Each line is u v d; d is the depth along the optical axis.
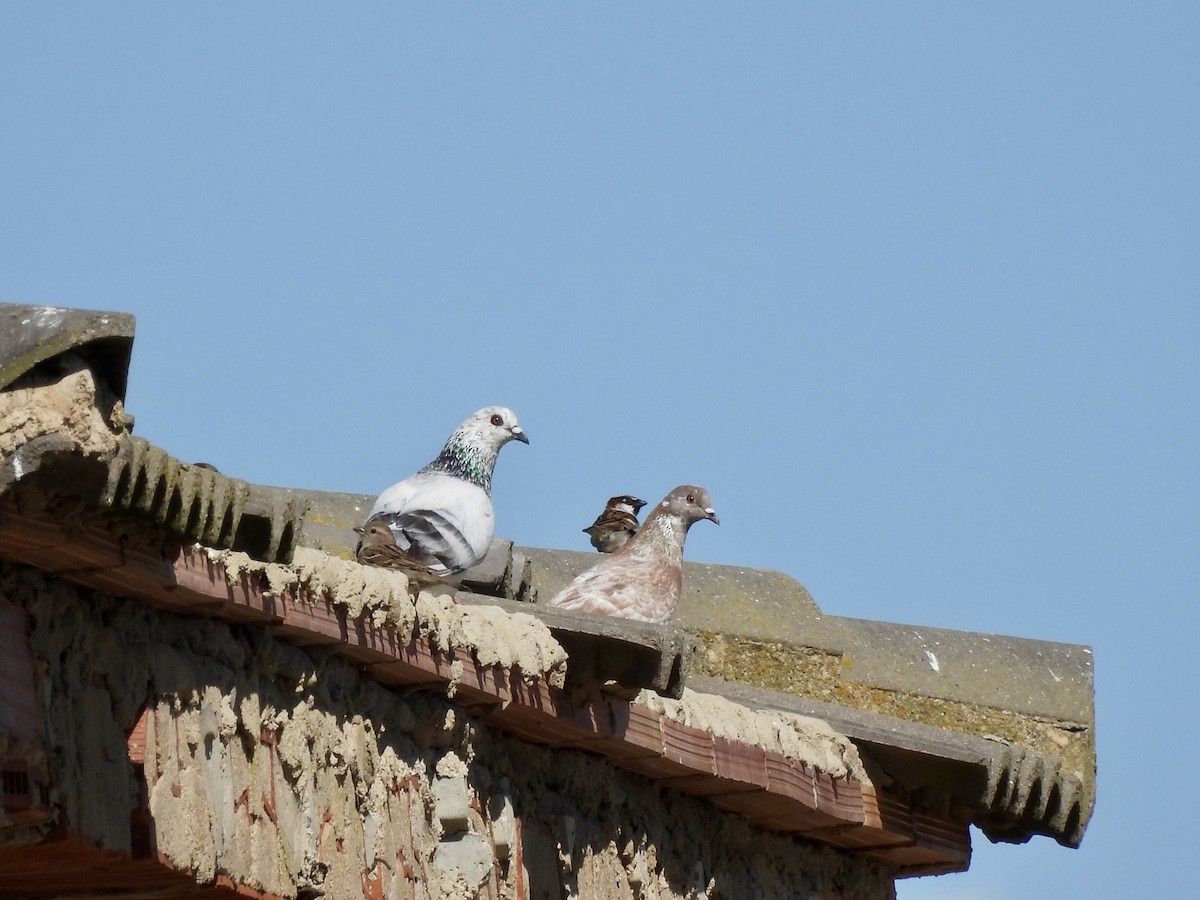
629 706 14.09
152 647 10.38
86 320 8.84
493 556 18.06
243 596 10.69
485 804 13.20
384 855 12.08
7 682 9.26
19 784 9.17
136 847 9.95
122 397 9.07
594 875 14.34
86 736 9.74
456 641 12.41
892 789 17.08
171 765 10.29
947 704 20.92
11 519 9.03
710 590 20.64
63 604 9.81
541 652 12.91
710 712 15.12
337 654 11.77
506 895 13.17
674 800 15.58
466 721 12.98
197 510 9.61
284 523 10.07
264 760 11.10
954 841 17.72
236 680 10.95
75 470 8.95
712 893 15.91
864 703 20.69
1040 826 17.12
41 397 8.78
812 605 20.89
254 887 10.78
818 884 17.47
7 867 9.94
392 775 12.36
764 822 16.59
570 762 14.29
